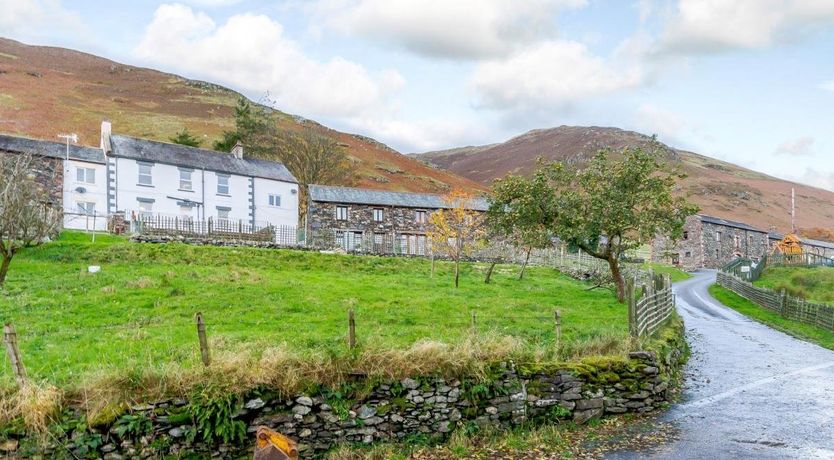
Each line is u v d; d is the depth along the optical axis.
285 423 12.05
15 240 26.44
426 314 22.42
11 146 46.22
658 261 83.56
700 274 73.50
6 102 108.00
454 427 13.51
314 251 40.94
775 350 26.02
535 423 14.41
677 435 14.03
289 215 58.84
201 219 52.72
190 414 11.33
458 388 13.68
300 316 20.75
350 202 54.22
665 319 25.56
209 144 99.31
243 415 11.75
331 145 86.25
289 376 12.23
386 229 55.81
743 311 41.25
